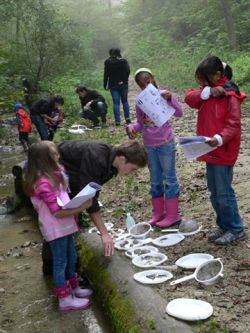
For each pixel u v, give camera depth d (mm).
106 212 3949
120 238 3225
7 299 3020
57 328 2645
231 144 2826
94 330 2582
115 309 2469
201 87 2900
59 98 6500
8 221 4559
